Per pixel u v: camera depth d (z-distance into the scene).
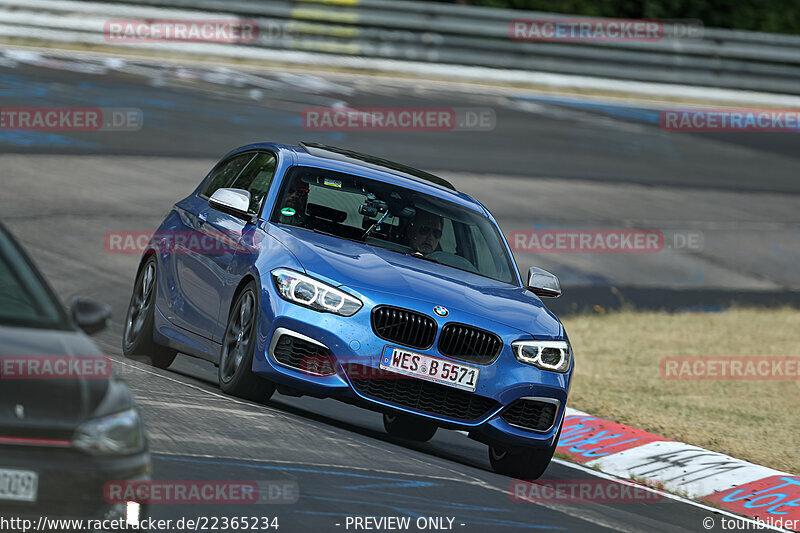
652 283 54.16
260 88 73.19
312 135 64.81
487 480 21.14
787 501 25.27
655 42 90.94
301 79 77.31
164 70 73.88
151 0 78.50
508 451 22.88
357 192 25.38
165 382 23.61
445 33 86.19
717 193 71.38
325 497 17.06
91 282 38.78
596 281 52.59
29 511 11.66
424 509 17.62
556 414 22.84
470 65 86.81
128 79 69.88
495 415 22.12
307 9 82.25
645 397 35.00
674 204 67.31
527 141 73.69
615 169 72.00
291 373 21.69
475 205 27.08
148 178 53.19
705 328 47.69
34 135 56.44
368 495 17.75
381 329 21.69
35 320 13.21
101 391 12.48
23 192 47.44
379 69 83.75
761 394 37.50
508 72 87.62
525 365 22.36
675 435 30.20
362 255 23.25
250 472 17.58
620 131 80.81
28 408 11.90
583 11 99.62
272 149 26.62
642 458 27.50
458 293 22.86
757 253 61.78
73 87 65.56
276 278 22.23
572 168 70.06
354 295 21.83
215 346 24.11
